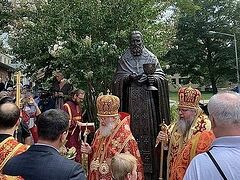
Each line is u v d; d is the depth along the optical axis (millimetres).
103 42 11539
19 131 7316
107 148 5203
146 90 6145
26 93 8703
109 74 11234
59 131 2938
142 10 12242
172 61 49344
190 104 4637
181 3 21750
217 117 2537
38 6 14078
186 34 49438
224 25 49000
